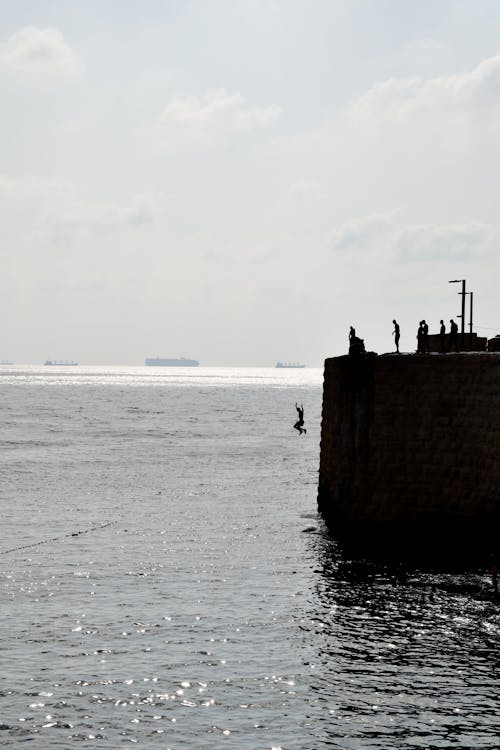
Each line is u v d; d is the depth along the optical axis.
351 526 82.56
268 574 70.06
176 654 52.91
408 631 56.28
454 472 75.62
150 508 100.81
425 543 77.19
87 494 111.62
